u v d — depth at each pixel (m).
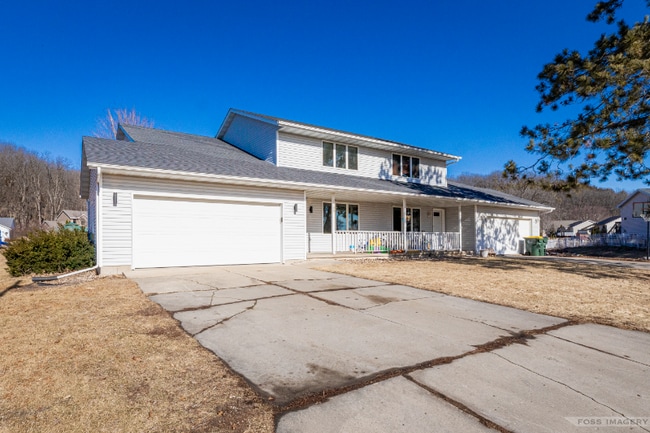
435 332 4.88
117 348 4.02
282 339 4.48
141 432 2.48
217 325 4.98
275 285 8.02
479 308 6.31
